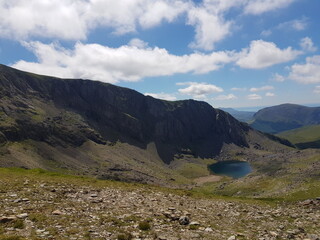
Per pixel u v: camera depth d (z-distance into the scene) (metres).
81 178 55.72
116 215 26.55
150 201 36.81
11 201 28.34
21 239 17.08
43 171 61.75
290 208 43.56
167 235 21.75
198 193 55.06
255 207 42.75
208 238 22.08
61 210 26.48
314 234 26.11
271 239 23.88
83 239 18.95
